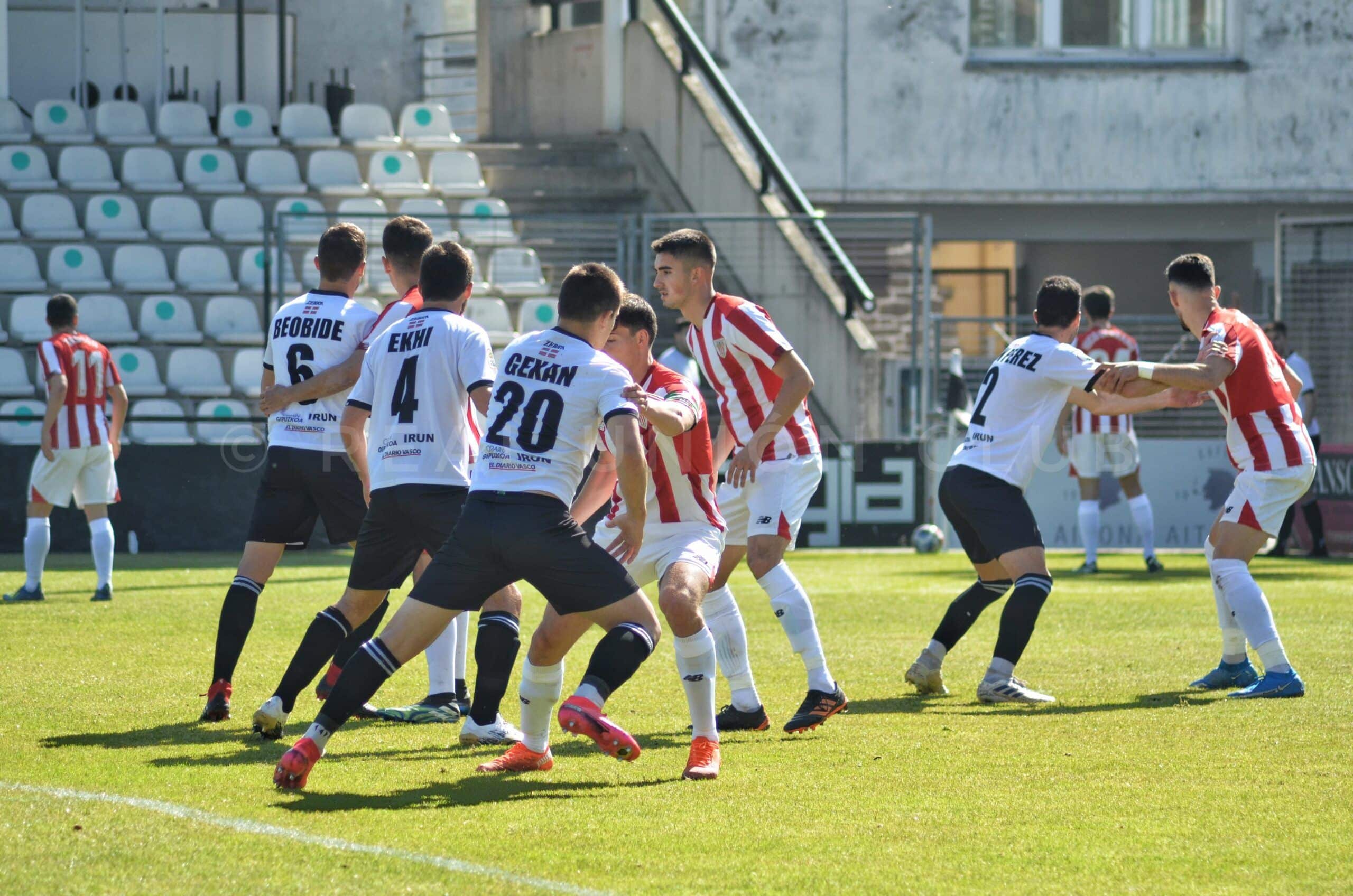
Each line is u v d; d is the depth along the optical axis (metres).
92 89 69.69
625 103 66.94
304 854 13.36
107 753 17.86
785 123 71.81
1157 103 72.88
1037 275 78.50
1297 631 29.86
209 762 17.42
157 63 70.06
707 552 18.00
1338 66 73.25
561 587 15.84
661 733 19.88
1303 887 12.67
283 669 24.73
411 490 18.11
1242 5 73.00
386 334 18.61
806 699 20.08
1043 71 72.44
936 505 54.00
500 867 13.09
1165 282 78.44
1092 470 44.28
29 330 56.44
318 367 20.89
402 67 75.69
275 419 21.20
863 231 62.91
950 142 72.25
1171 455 54.62
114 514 48.62
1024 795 16.05
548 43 69.19
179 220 60.66
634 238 54.00
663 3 62.81
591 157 66.62
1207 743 18.84
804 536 54.03
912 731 19.91
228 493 49.22
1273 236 75.25
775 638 29.75
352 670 15.94
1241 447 23.72
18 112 63.91
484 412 17.83
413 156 64.81
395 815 14.98
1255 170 73.44
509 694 23.12
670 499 18.08
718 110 62.66
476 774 17.06
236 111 65.62
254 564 20.84
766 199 59.12
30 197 59.84
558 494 15.95
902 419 57.78
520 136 70.50
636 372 18.31
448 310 18.64
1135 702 22.23
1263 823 14.81
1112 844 14.03
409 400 18.19
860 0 71.44
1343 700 22.17
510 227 61.53
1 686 22.86
